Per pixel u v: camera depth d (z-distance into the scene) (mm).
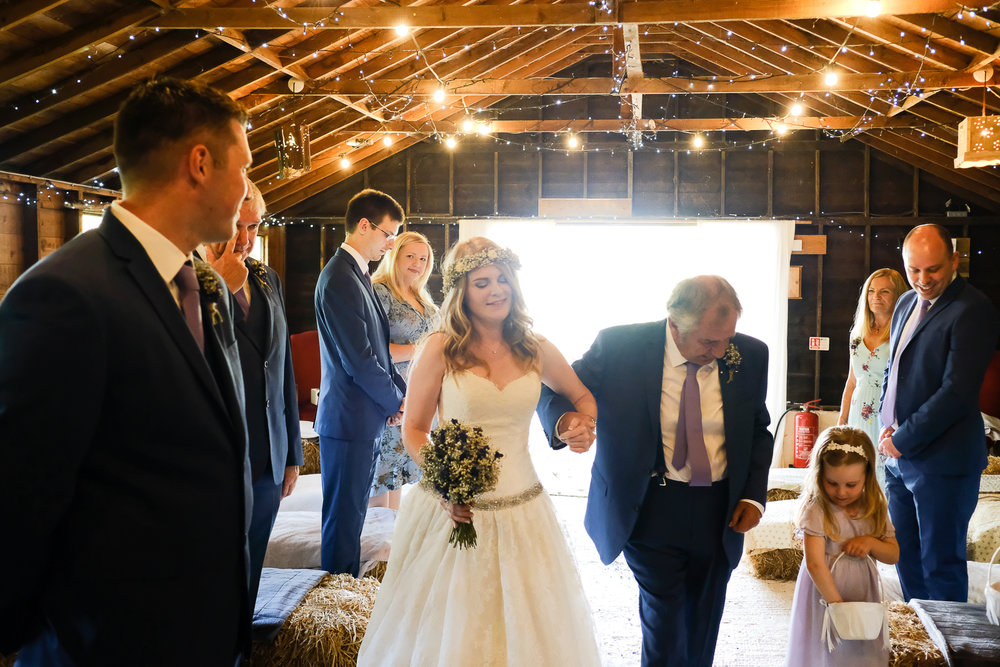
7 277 5191
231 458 1485
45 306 1242
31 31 4199
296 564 3373
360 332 3041
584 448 2113
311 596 2701
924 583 3207
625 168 8898
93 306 1279
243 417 1582
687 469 2332
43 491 1215
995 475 5352
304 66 6031
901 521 3289
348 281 3100
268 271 2459
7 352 1222
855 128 7703
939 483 3021
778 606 3869
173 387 1379
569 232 8992
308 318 9180
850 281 8664
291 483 2629
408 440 2139
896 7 4738
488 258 2119
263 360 2293
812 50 6426
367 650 2076
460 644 1906
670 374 2371
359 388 3084
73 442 1244
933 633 2623
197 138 1433
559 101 8180
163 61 5004
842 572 2516
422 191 9094
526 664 1891
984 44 5164
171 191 1445
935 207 8477
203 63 5215
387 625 2059
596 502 2477
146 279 1395
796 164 8688
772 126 7938
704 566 2371
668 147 8812
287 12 4625
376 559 3354
